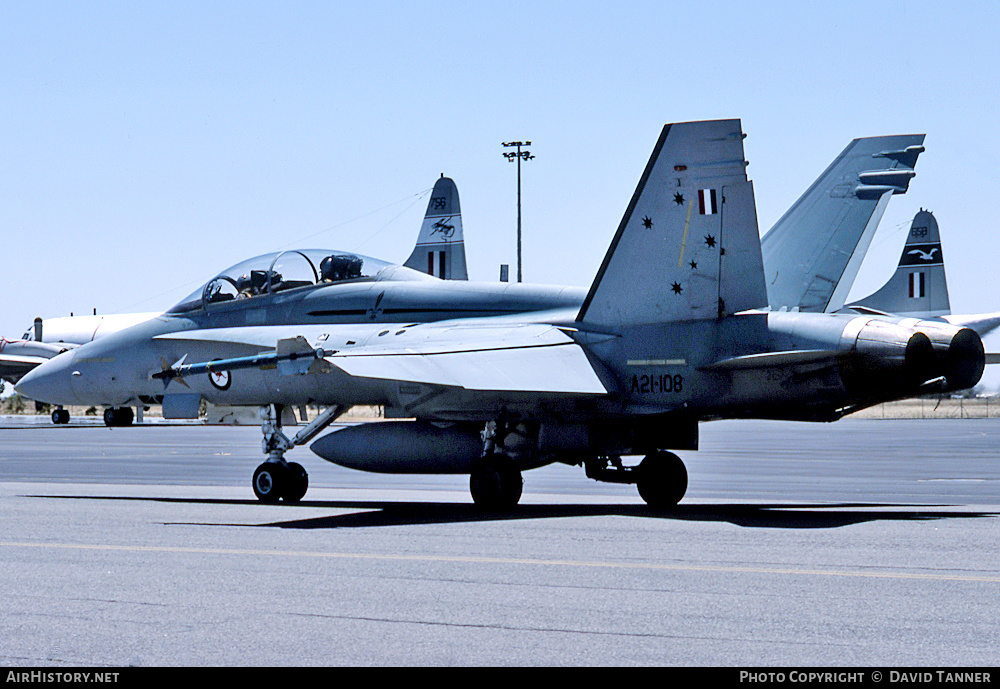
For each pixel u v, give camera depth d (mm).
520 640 15672
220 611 17750
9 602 18500
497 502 33875
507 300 38312
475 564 22422
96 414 190375
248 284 42375
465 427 35562
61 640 15766
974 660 14414
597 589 19547
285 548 24938
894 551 24016
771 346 31922
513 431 35219
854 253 42531
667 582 20203
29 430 116688
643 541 25953
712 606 17984
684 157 32656
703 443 90312
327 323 40438
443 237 99625
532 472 56219
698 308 32781
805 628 16328
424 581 20438
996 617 17047
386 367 31203
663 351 33000
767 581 20266
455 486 46125
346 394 37969
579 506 35906
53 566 22281
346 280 41344
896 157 42375
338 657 14750
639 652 14938
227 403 40750
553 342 34094
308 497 40156
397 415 38000
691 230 32750
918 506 35469
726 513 33000
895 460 64625
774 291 43250
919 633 15969
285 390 38969
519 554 23875
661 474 35656
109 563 22688
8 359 128250
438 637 15875
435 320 38875
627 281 33750
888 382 31172
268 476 37844
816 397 31703
